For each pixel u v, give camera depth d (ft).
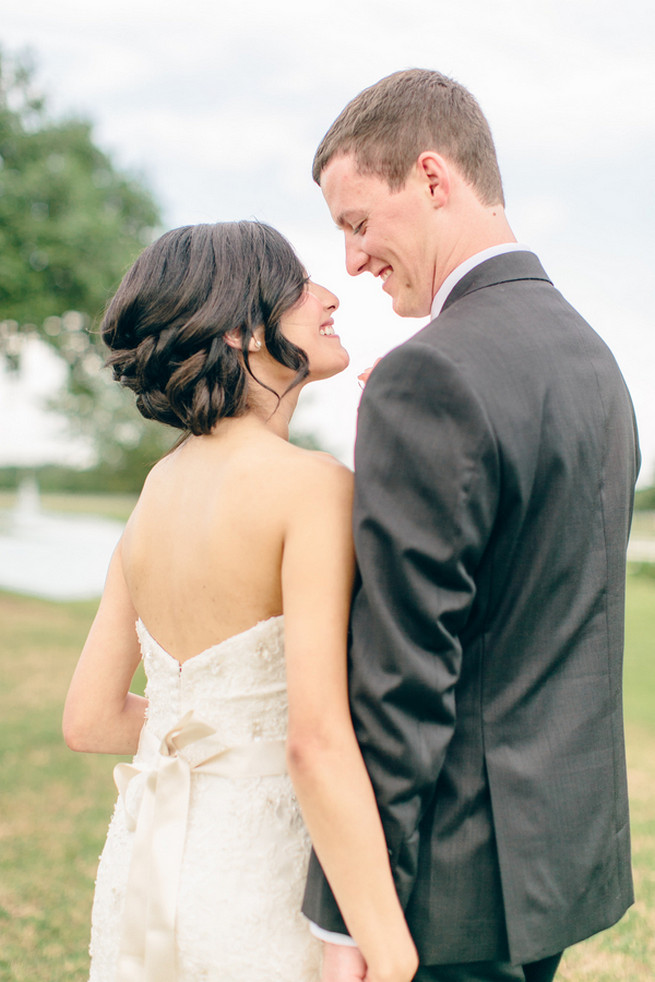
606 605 4.17
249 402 4.41
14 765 16.88
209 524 4.14
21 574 57.47
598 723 4.11
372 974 3.61
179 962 4.01
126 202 53.31
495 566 3.84
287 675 3.80
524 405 3.82
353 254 4.99
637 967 9.20
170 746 4.28
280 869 4.07
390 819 3.63
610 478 4.18
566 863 3.94
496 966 3.93
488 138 4.77
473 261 4.50
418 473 3.64
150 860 4.13
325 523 3.89
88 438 98.78
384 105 4.61
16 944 9.67
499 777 3.84
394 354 3.85
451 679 3.63
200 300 4.26
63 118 50.44
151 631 4.55
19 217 45.55
